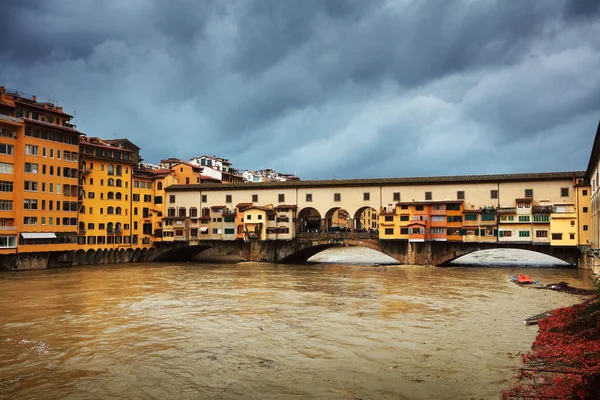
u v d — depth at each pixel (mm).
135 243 90188
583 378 18250
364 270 71000
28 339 29109
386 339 28703
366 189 81375
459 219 74938
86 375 22500
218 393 20141
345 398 19375
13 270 68500
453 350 25984
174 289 50781
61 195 75062
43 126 71625
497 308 38719
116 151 88000
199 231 90188
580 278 58875
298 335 29906
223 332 30766
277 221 84500
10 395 20062
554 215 69938
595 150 53719
